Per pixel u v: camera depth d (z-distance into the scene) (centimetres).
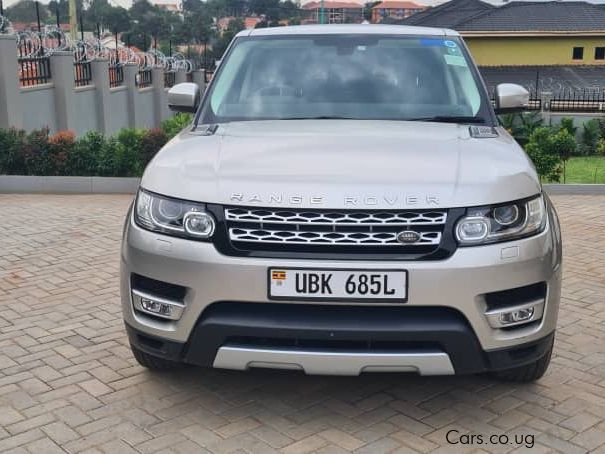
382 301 301
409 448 321
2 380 392
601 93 3102
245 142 363
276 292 303
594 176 1487
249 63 456
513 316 315
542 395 374
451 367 309
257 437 331
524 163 345
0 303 521
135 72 1973
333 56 455
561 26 3684
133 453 318
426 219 303
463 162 331
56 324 479
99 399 369
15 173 1045
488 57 3728
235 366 314
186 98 460
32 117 1388
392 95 428
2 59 1247
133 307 338
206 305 310
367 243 302
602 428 340
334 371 308
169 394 375
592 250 684
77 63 1641
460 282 301
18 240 716
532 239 318
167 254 317
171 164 344
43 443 326
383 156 336
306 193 305
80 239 721
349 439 329
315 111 419
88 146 1056
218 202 311
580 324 482
